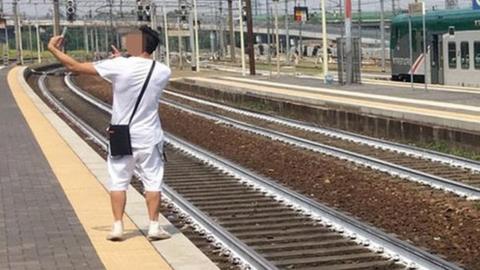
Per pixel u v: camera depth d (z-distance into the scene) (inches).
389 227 419.5
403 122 864.9
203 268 300.2
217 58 4744.1
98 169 573.9
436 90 1262.3
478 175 604.4
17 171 574.9
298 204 478.6
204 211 472.4
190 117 1179.3
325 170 633.6
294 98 1249.4
